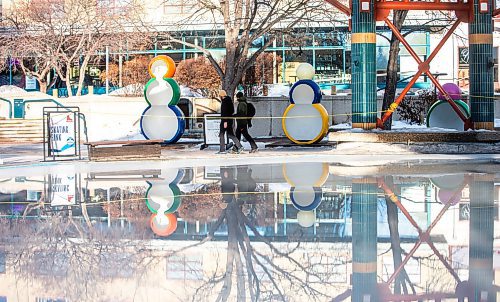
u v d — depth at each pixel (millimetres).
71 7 44531
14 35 45062
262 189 13258
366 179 14664
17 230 8977
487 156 21094
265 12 37469
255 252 7395
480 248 7422
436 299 5461
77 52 44188
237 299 5551
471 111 23719
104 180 15688
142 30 43812
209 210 10562
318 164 19203
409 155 21781
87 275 6391
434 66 47406
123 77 45625
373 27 23141
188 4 40438
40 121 36969
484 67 23547
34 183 15164
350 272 6422
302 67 26516
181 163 20359
